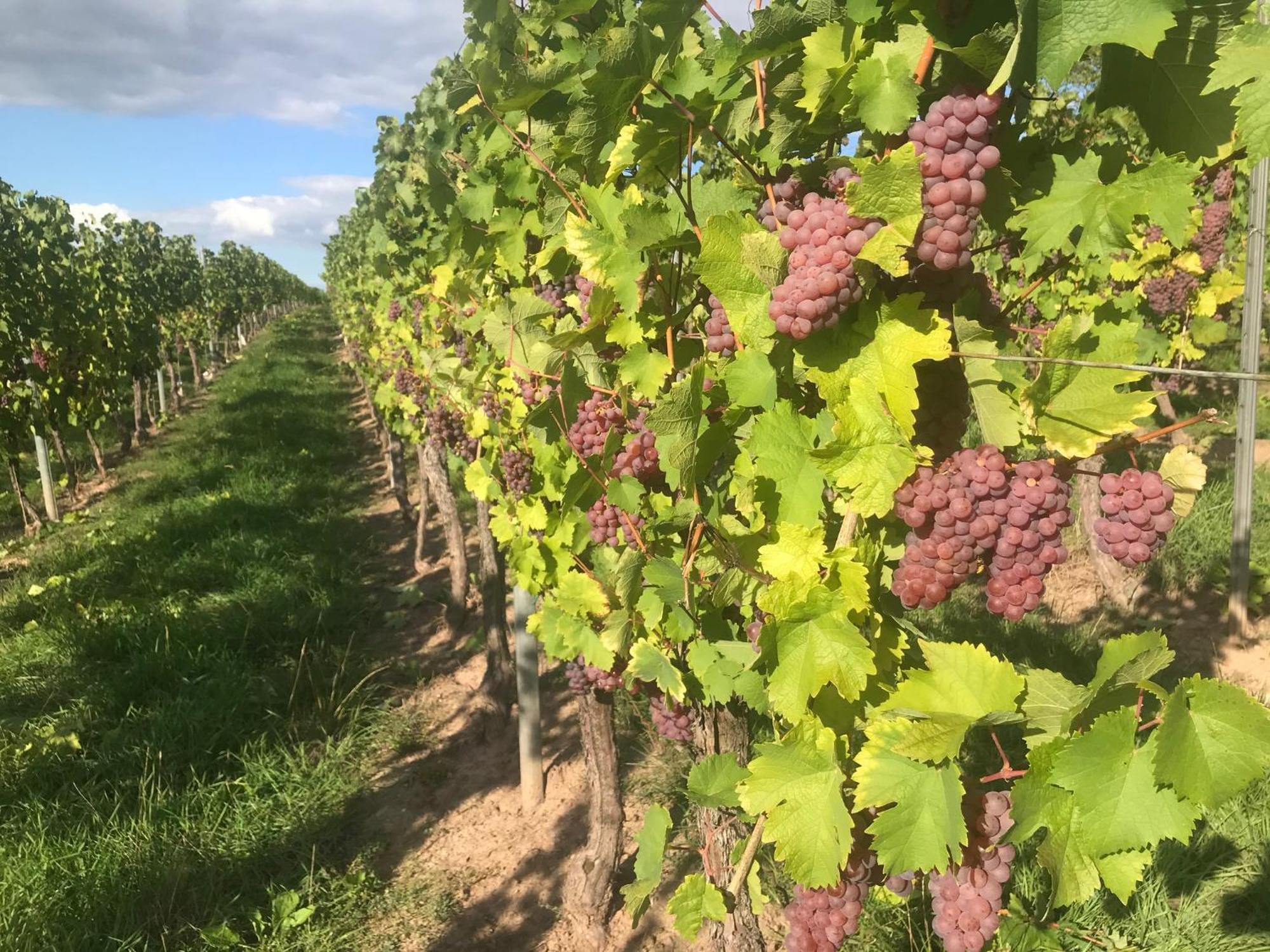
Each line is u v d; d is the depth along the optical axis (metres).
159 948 3.55
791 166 1.53
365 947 3.63
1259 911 3.03
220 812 4.33
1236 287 7.09
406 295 6.67
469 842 4.29
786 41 1.33
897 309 1.28
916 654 1.72
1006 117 1.24
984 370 1.39
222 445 13.12
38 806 4.15
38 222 11.89
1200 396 9.34
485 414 3.88
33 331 10.15
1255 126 1.02
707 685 2.14
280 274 51.94
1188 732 1.14
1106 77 1.22
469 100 2.53
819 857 1.49
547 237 2.52
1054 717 1.37
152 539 8.36
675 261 1.98
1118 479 1.32
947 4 1.17
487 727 5.17
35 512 9.96
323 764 4.82
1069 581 6.09
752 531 1.77
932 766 1.35
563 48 2.22
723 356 1.76
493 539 5.23
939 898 1.54
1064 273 6.60
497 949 3.60
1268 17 1.44
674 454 1.73
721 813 2.40
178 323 20.53
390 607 7.31
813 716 1.51
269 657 6.06
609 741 3.51
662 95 1.66
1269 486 6.56
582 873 3.58
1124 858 1.25
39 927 3.51
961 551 1.32
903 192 1.13
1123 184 1.17
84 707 5.21
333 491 10.89
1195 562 5.74
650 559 2.32
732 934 2.48
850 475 1.32
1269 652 4.90
